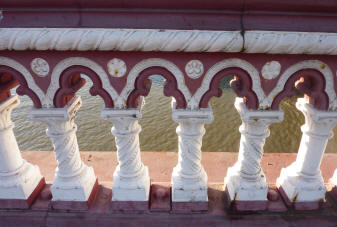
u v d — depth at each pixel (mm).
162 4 1633
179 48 1646
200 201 2391
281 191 2557
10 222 2391
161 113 6863
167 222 2381
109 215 2418
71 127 2238
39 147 5527
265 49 1658
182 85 1925
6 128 2211
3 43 1646
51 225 2400
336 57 1832
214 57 1833
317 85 1938
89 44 1638
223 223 2373
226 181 2602
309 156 2301
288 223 2365
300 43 1625
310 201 2402
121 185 2355
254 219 2385
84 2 1625
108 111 2000
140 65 1866
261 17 1686
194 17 1680
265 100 1979
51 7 1656
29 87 1946
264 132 2176
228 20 1682
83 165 2512
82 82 2197
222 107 7152
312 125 2162
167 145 5668
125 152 2246
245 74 1902
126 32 1608
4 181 2361
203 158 3350
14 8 1658
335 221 2377
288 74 1891
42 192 2555
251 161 2295
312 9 1650
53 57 1840
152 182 2771
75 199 2402
